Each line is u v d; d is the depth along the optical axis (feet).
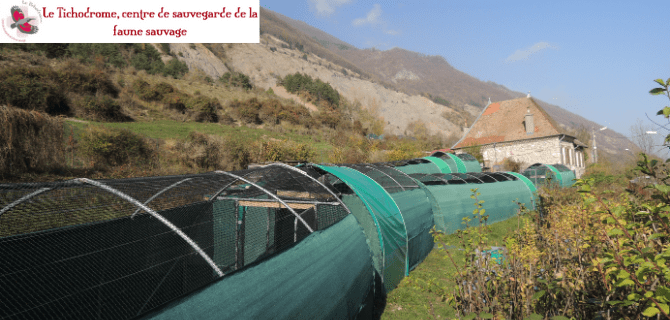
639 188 11.02
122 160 62.54
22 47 137.59
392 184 33.91
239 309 9.64
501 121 141.79
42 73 101.55
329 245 16.28
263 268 11.57
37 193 14.83
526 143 129.39
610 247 11.67
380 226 25.67
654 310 7.20
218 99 179.83
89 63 158.20
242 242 27.12
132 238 18.93
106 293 17.29
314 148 122.42
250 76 453.99
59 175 51.21
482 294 13.46
